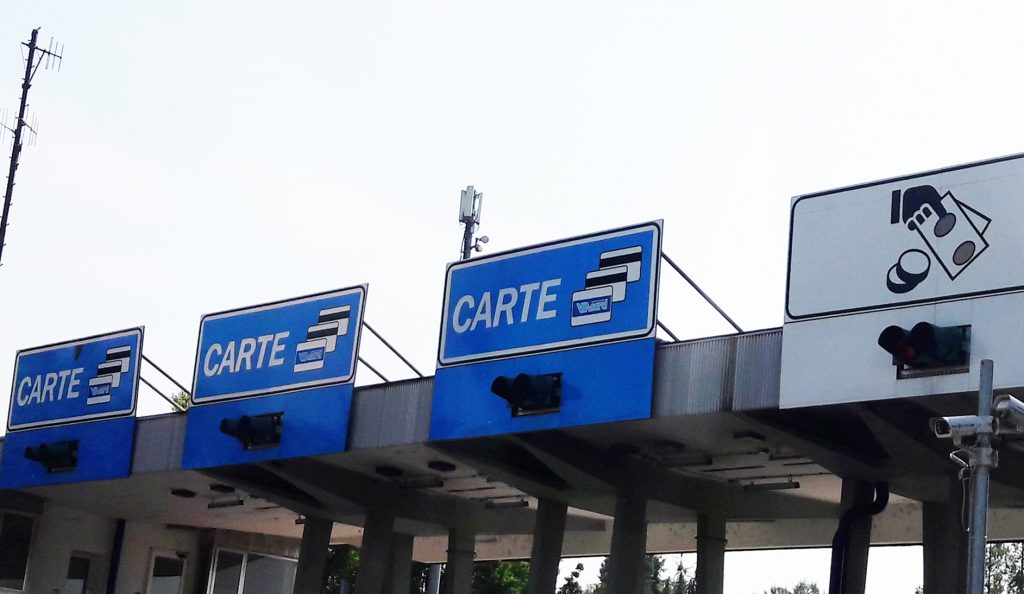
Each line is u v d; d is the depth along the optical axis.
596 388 22.25
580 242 23.19
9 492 35.81
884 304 18.86
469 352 24.36
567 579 73.56
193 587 41.25
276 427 27.72
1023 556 62.00
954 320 18.11
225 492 33.31
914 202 18.94
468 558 33.22
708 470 26.42
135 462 30.66
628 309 22.20
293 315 28.17
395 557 37.16
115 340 31.81
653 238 22.16
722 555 28.09
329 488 29.53
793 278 19.91
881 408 19.39
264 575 43.12
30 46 39.81
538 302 23.53
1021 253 17.73
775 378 20.27
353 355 26.86
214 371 29.27
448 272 25.06
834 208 19.73
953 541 21.11
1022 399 17.69
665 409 21.47
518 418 23.22
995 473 22.48
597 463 25.09
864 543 22.53
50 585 37.22
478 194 43.69
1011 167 18.14
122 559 39.34
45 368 33.22
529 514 34.06
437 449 25.11
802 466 25.31
